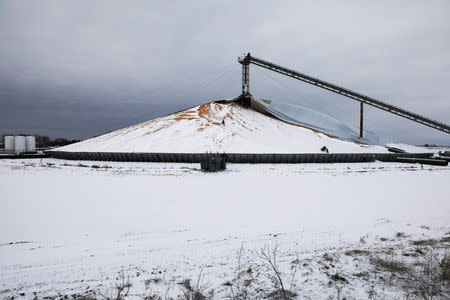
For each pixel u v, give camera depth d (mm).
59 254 8273
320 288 5555
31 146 67250
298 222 11742
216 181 22453
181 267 7152
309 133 68812
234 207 14344
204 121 63406
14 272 7000
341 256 7488
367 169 32031
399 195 17359
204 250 8523
